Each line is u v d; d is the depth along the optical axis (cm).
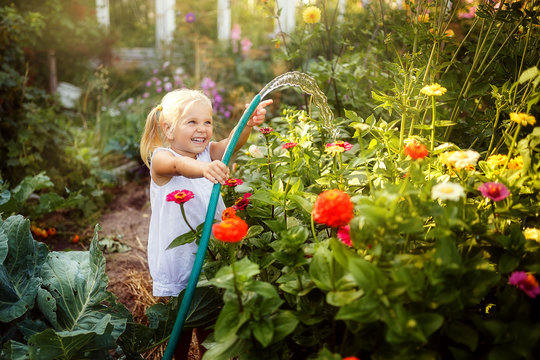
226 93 539
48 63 536
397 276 117
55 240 315
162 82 575
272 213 181
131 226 341
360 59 288
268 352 133
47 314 170
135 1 739
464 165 133
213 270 165
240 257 180
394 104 186
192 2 660
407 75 212
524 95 178
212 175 163
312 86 195
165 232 187
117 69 617
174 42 625
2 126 365
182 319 153
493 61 209
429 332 115
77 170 385
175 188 186
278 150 218
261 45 650
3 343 162
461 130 215
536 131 146
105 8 666
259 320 128
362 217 129
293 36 303
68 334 150
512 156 185
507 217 149
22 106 380
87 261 197
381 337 129
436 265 120
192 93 193
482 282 123
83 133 432
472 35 274
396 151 175
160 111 195
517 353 115
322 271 131
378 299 117
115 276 272
